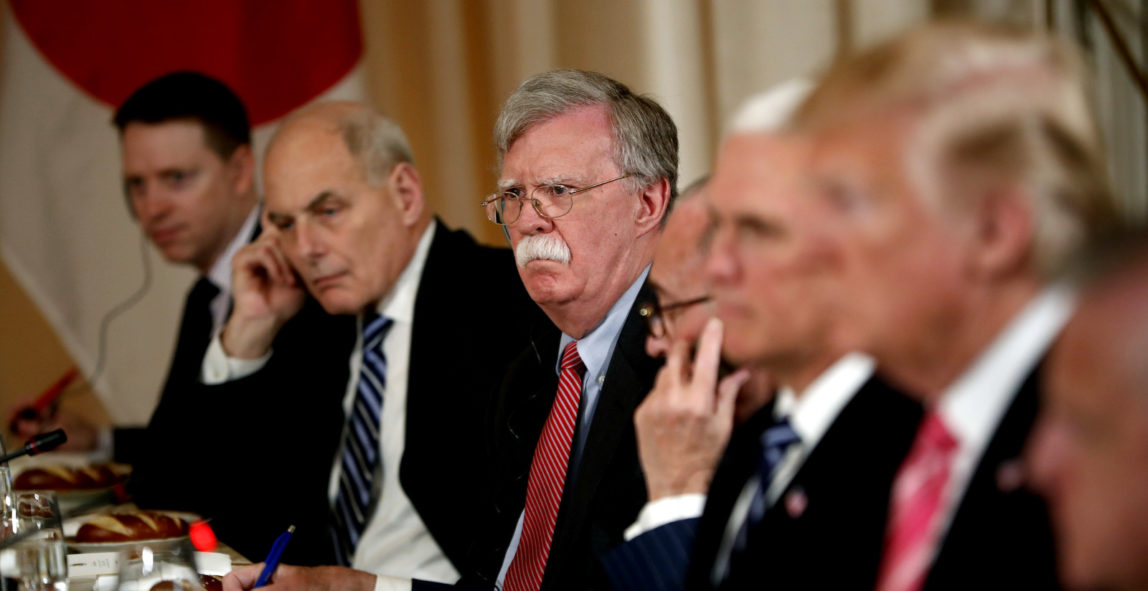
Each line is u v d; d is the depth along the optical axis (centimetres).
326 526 870
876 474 329
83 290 1262
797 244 316
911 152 284
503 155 622
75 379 1270
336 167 893
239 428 927
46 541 489
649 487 425
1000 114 275
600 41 1094
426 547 820
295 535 866
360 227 880
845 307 312
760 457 369
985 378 285
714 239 343
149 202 1220
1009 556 272
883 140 289
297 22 1209
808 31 980
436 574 809
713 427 411
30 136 1259
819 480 342
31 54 1252
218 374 956
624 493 492
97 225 1248
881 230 291
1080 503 255
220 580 570
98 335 1259
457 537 777
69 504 872
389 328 877
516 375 623
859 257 298
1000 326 282
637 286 586
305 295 931
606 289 583
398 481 845
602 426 512
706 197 429
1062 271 268
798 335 329
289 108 1219
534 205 594
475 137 1202
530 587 553
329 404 891
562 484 554
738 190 326
